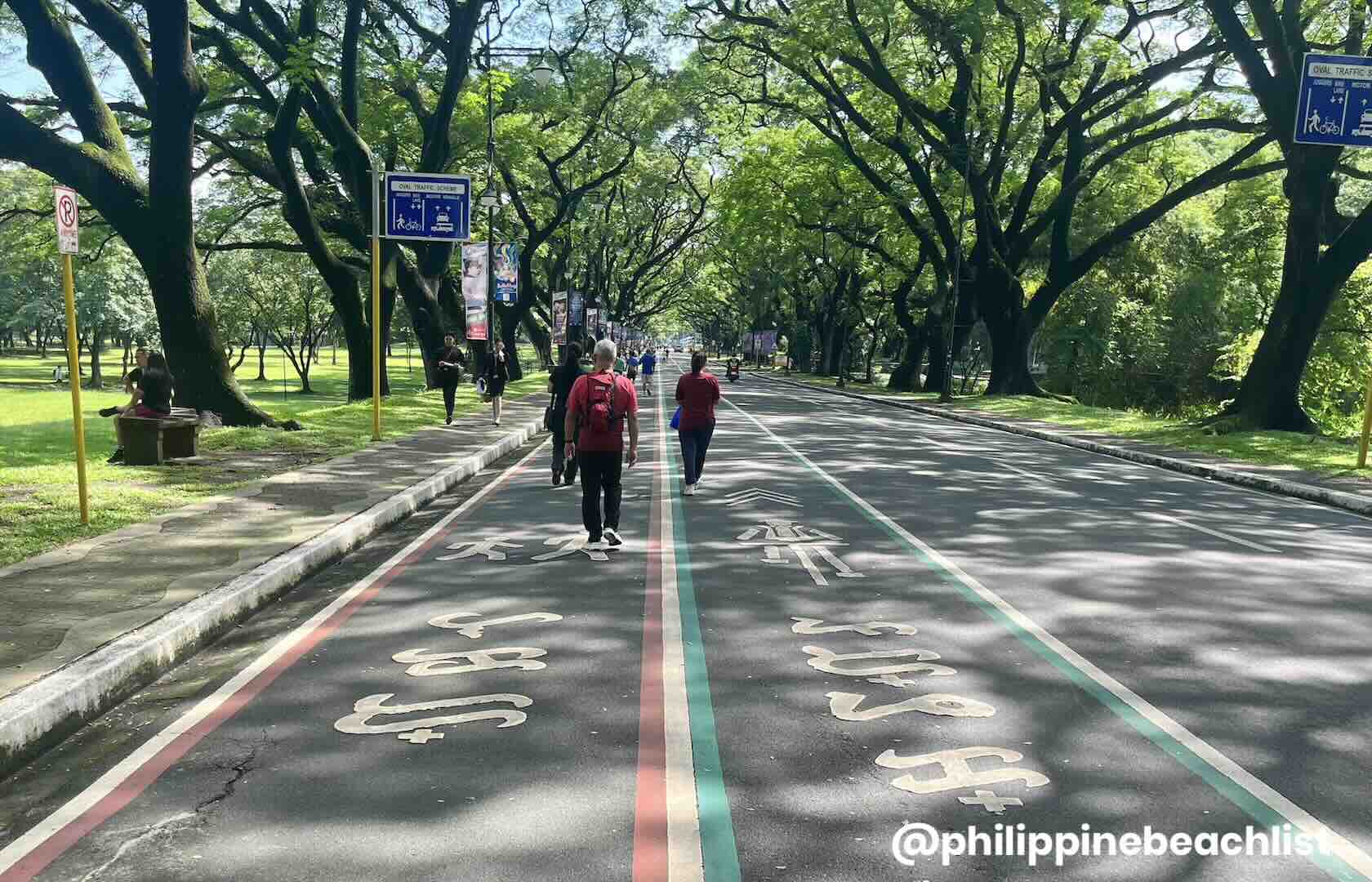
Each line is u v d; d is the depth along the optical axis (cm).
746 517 1165
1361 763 471
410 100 3170
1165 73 3369
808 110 4259
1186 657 635
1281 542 1078
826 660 621
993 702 546
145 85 1809
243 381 6775
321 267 2638
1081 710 536
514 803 422
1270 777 454
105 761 474
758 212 4875
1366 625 725
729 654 632
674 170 6356
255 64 3117
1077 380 5756
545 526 1109
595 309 6197
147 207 1802
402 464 1528
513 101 3619
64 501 1099
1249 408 2438
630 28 3953
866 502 1293
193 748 486
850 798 427
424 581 843
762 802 423
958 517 1188
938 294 5034
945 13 3103
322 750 481
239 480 1320
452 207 1970
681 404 1384
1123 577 870
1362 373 4381
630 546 988
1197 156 4778
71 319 954
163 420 1447
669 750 479
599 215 6209
